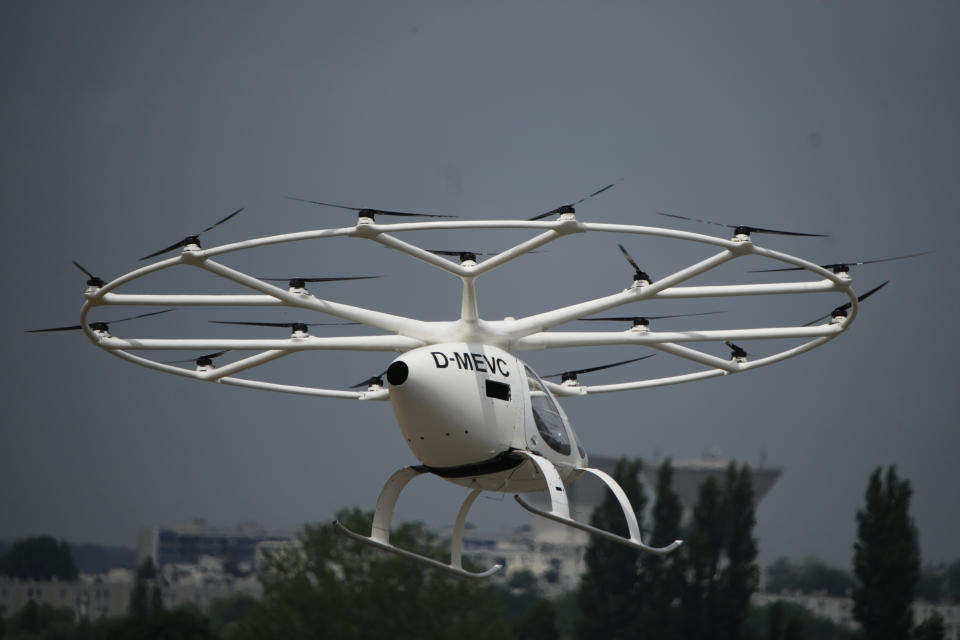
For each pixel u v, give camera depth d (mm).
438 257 73750
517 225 69250
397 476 83062
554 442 80250
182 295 77562
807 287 79188
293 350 82750
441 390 73125
